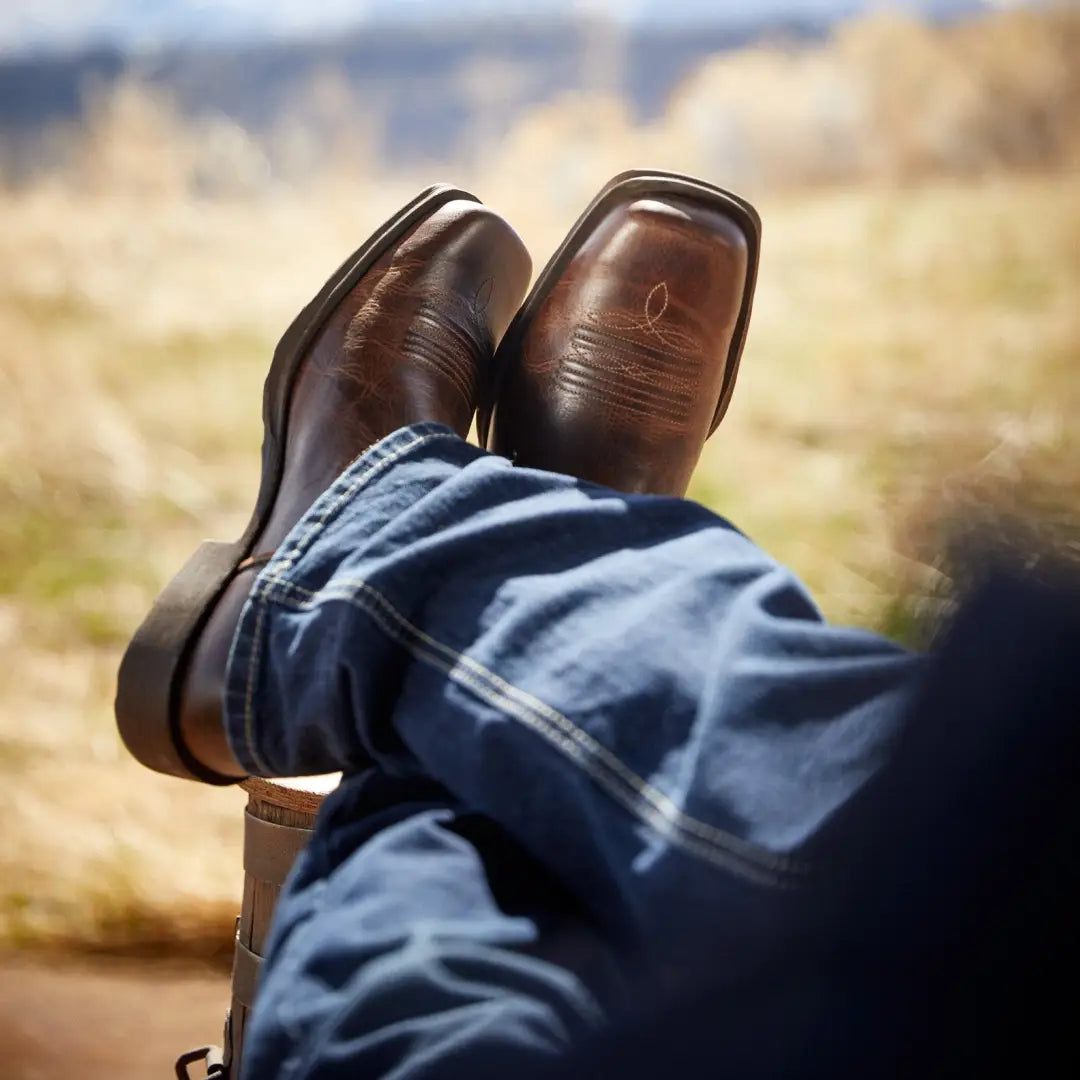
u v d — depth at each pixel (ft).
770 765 1.52
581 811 1.58
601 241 3.06
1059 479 4.73
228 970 4.13
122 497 6.72
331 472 2.69
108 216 9.68
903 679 1.54
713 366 3.05
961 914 1.30
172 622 2.47
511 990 1.37
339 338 2.81
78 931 4.23
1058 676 1.27
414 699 1.78
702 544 1.91
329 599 1.91
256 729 2.03
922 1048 1.29
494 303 3.04
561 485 2.01
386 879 1.55
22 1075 3.43
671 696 1.63
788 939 1.42
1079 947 1.23
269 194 10.17
